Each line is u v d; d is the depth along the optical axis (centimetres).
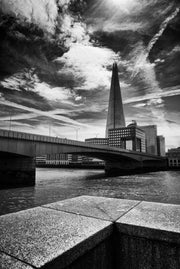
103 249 195
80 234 180
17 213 250
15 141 3650
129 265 199
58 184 4222
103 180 5300
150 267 188
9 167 4000
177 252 178
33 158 3950
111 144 18575
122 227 205
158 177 6625
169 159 14875
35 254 147
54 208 273
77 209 265
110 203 301
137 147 17912
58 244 162
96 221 214
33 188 3488
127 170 9569
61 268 146
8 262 137
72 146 5262
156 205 286
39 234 182
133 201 314
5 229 195
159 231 186
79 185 4062
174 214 236
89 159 19625
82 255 169
